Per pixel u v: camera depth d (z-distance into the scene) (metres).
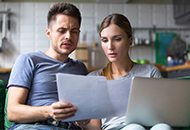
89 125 1.32
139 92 1.03
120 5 4.32
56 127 1.17
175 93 1.07
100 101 1.05
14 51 4.07
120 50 1.35
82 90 1.01
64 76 0.98
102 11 4.27
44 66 1.32
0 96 1.40
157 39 4.34
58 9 1.33
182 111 1.12
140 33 4.33
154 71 1.42
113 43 1.34
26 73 1.24
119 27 1.34
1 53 4.05
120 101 1.09
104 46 1.38
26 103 1.25
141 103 1.06
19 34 4.10
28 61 1.28
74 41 1.34
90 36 4.23
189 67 3.10
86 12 4.25
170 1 4.43
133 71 1.43
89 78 1.01
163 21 4.39
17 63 1.26
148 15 4.37
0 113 1.38
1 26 4.02
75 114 1.05
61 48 1.33
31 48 4.11
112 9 4.29
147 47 4.34
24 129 1.10
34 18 4.13
